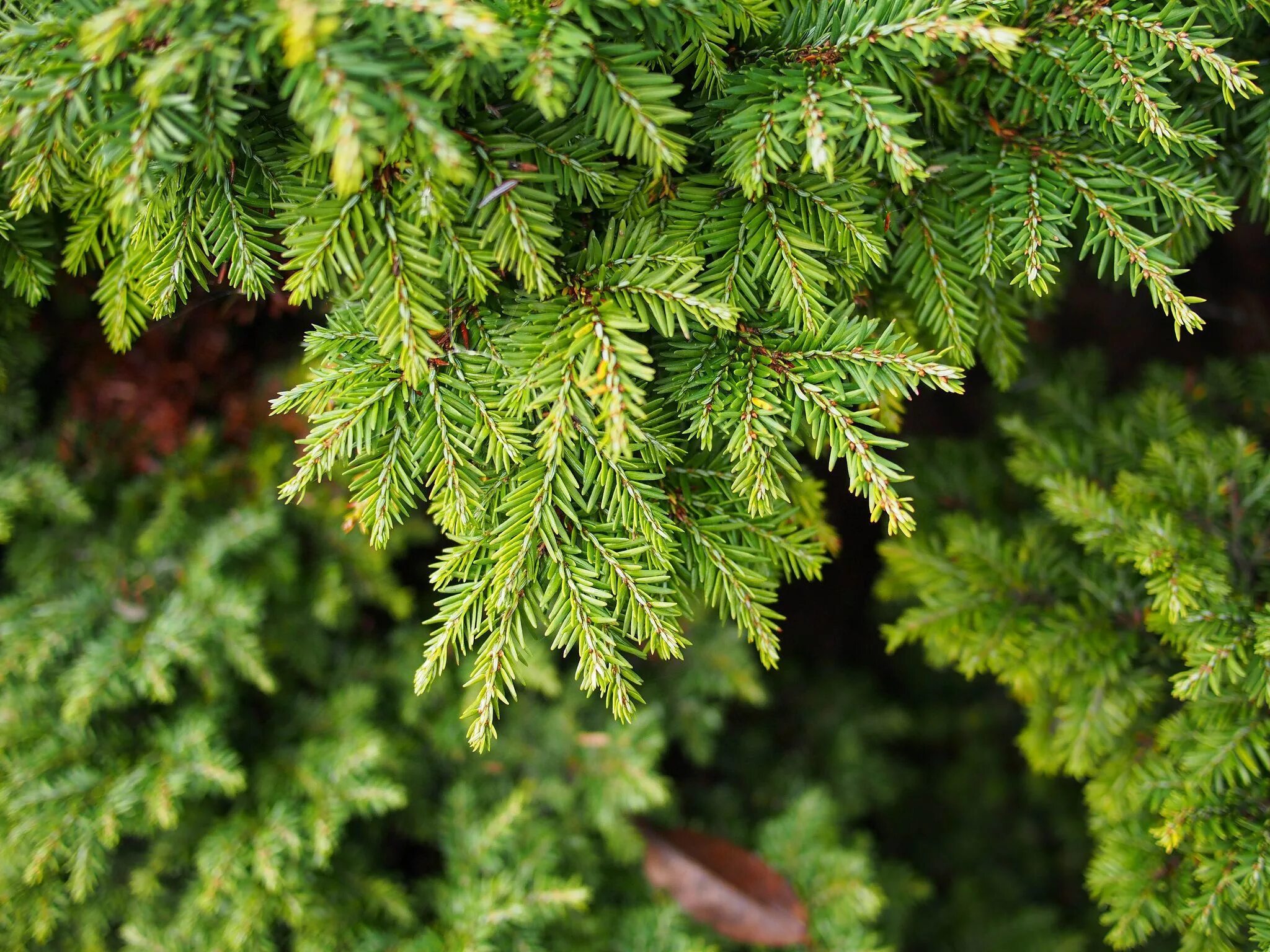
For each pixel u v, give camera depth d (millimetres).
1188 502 587
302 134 497
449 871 632
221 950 599
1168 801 559
